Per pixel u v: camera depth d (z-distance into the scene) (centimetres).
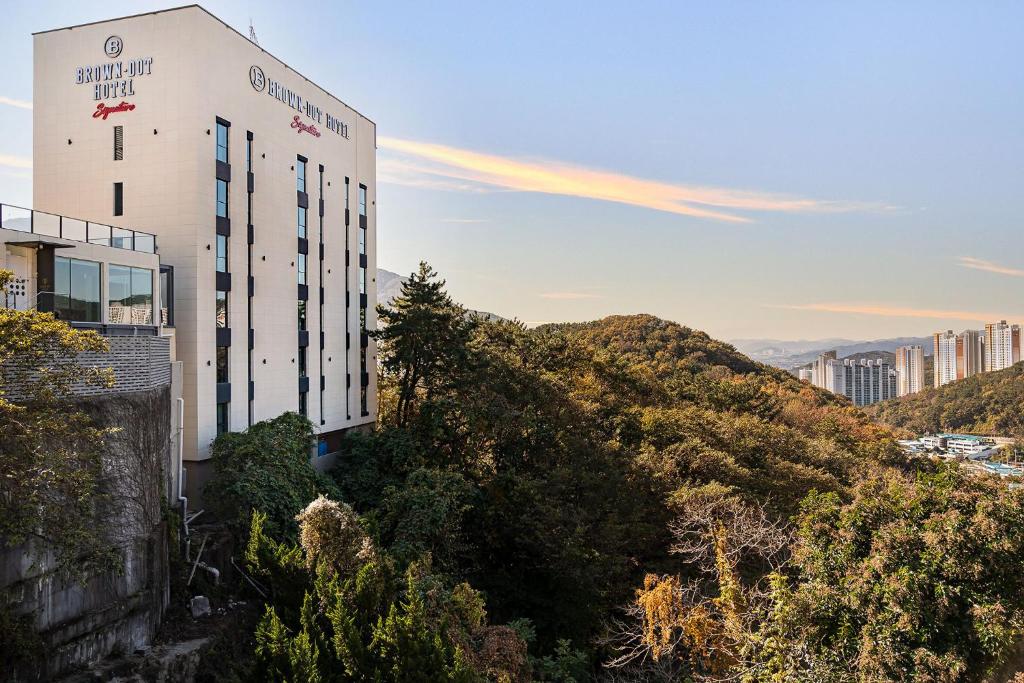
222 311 2988
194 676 1905
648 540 3291
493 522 3300
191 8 2827
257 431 2819
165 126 2852
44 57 3038
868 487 2409
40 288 2141
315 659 1706
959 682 1867
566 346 5522
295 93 3541
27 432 1391
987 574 1925
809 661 2022
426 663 1719
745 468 3969
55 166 3014
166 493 2239
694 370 10625
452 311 4416
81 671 1680
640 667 2600
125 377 1964
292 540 2472
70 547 1545
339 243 3988
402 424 4388
